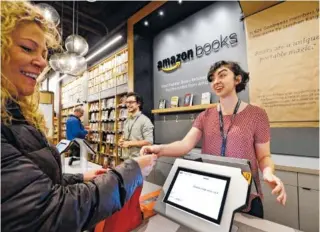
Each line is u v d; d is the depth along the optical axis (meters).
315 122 2.15
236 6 3.07
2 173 0.42
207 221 0.72
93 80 6.86
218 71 1.25
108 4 4.88
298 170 1.96
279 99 2.39
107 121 6.13
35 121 0.71
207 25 3.50
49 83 10.74
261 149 1.16
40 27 0.57
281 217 2.02
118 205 0.61
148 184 1.47
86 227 0.54
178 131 3.90
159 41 4.48
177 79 4.02
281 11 2.34
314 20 2.12
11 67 0.52
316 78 2.13
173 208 0.85
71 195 0.50
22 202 0.42
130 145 2.51
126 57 5.11
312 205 1.87
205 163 0.87
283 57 2.34
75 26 5.60
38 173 0.48
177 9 3.68
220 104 1.31
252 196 1.01
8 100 0.54
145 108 4.44
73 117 3.94
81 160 2.03
